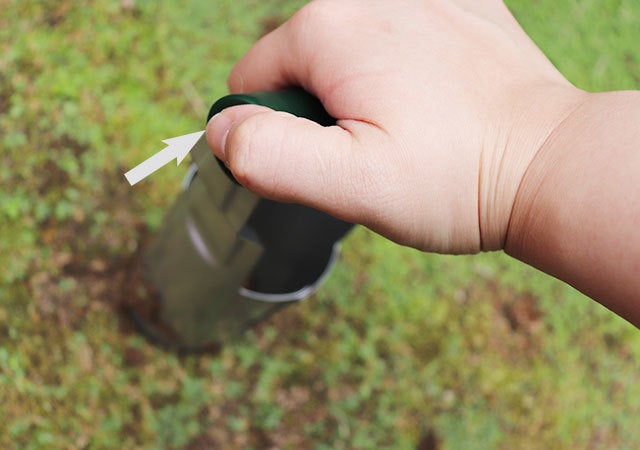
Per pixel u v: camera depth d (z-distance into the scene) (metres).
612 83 0.69
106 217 0.55
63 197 0.54
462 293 0.61
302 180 0.32
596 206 0.32
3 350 0.52
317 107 0.35
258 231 0.38
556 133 0.34
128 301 0.54
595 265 0.32
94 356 0.53
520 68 0.36
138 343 0.54
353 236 0.60
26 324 0.53
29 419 0.52
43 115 0.55
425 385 0.59
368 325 0.59
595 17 0.71
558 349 0.62
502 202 0.35
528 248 0.35
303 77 0.36
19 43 0.56
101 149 0.56
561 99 0.34
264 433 0.56
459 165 0.34
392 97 0.34
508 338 0.61
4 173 0.54
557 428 0.61
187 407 0.55
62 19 0.58
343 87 0.35
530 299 0.63
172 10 0.60
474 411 0.60
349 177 0.33
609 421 0.63
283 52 0.36
